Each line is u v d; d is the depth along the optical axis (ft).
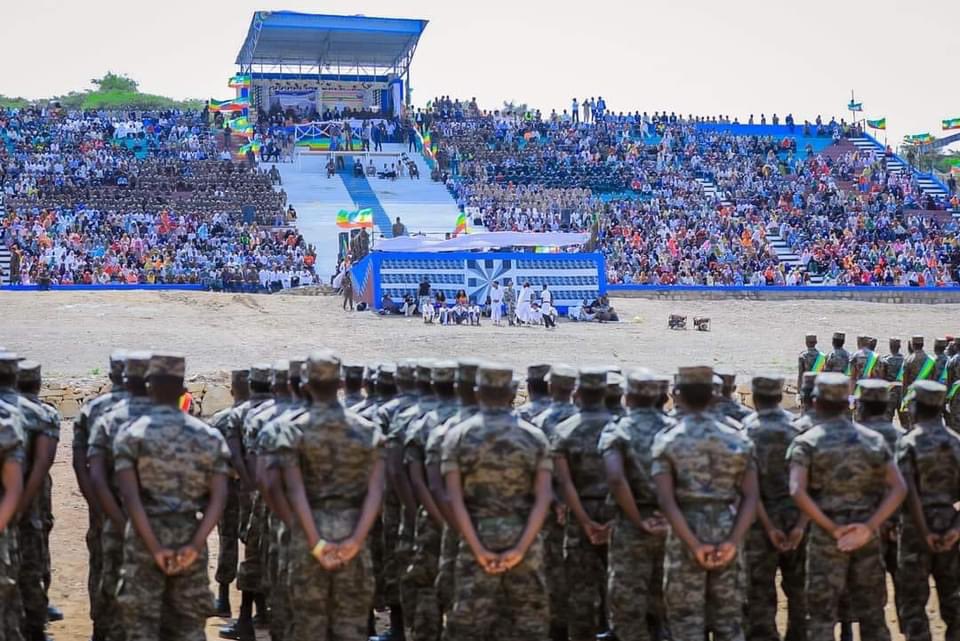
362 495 29.22
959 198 225.56
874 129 269.85
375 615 41.47
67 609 41.27
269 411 36.04
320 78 264.93
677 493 28.96
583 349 115.96
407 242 152.56
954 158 330.95
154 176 204.74
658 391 31.94
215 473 29.07
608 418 34.22
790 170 241.35
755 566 34.06
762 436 34.06
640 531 31.27
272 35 245.45
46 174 199.52
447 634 29.01
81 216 178.81
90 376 91.56
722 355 114.11
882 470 29.91
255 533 37.68
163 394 29.14
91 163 208.23
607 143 249.96
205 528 28.32
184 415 29.37
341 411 29.17
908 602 32.86
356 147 240.73
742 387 89.25
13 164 202.90
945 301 177.37
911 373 68.85
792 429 34.12
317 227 194.29
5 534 29.91
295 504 28.17
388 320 134.72
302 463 28.81
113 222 178.91
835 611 30.42
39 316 125.90
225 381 86.22
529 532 28.25
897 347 74.18
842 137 266.98
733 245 194.18
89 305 133.28
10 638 30.42
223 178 207.62
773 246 199.11
